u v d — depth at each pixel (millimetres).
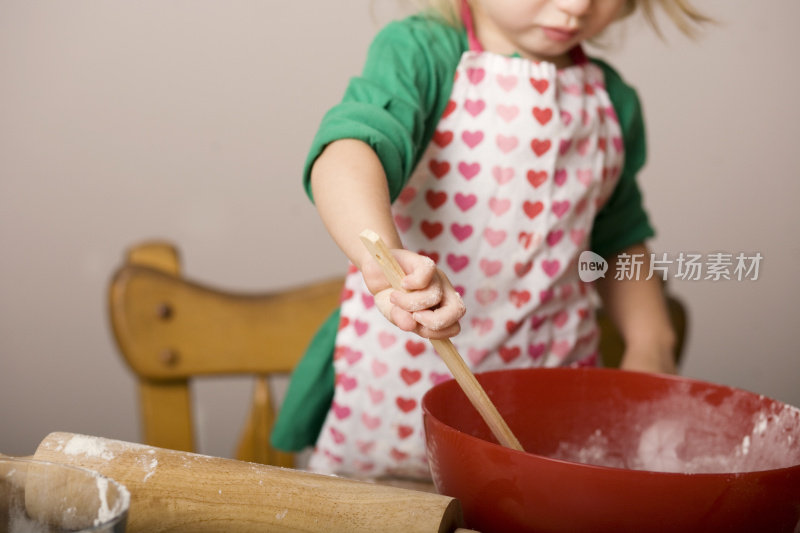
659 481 435
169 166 1669
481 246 884
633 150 1017
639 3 1047
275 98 1657
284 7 1636
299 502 440
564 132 882
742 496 441
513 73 869
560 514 455
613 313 1009
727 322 1663
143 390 1036
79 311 1702
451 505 438
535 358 916
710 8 1640
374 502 437
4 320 1697
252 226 1685
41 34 1626
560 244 907
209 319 1036
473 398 528
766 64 1659
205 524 444
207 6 1633
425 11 896
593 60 1000
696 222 1690
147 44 1638
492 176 873
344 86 1655
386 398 901
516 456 458
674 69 1655
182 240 1686
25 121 1646
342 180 671
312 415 967
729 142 1676
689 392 621
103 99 1648
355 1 1633
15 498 374
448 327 508
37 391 1721
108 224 1681
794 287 1669
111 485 360
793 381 1668
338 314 959
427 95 849
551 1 798
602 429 635
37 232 1677
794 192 1679
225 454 1725
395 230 642
